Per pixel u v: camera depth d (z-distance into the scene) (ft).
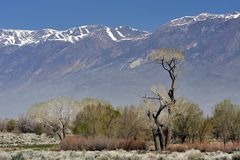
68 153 231.91
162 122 323.37
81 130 359.46
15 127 644.27
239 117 378.94
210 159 203.21
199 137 376.07
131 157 204.95
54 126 441.68
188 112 360.89
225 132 378.73
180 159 204.74
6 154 212.43
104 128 358.84
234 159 203.51
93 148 312.71
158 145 318.65
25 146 392.47
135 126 359.46
